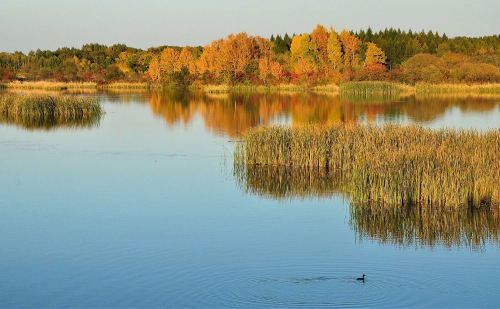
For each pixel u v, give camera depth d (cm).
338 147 2758
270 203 2211
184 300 1328
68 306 1330
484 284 1398
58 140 3900
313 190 2417
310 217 2016
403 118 4872
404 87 9225
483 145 2394
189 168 2902
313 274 1461
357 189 2138
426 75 9412
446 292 1348
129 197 2320
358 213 2048
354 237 1788
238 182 2572
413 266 1527
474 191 2067
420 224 1925
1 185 2550
